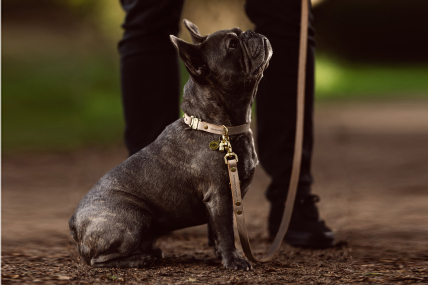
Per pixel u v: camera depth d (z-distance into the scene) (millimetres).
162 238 3064
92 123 11320
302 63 2711
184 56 2191
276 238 2639
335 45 32531
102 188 2322
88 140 9414
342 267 2400
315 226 2881
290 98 3002
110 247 2229
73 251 2770
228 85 2230
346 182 5672
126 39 2998
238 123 2312
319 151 8445
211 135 2285
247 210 4191
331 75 25844
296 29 2971
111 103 13344
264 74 3012
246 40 2199
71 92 13273
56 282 2131
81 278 2156
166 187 2295
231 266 2264
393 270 2352
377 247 2879
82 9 15734
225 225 2281
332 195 4906
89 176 6035
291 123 3000
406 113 14578
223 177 2262
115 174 2350
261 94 3037
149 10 2896
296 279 2160
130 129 3012
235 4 15047
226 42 2215
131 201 2287
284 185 3006
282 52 2969
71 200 4613
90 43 15438
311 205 2969
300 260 2551
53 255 2672
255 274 2215
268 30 2980
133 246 2248
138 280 2105
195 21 15008
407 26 38656
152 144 2402
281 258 2594
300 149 2764
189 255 2615
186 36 14742
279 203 3031
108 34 15500
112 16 15547
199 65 2244
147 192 2297
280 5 2953
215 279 2127
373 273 2283
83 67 14469
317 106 17359
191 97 2357
